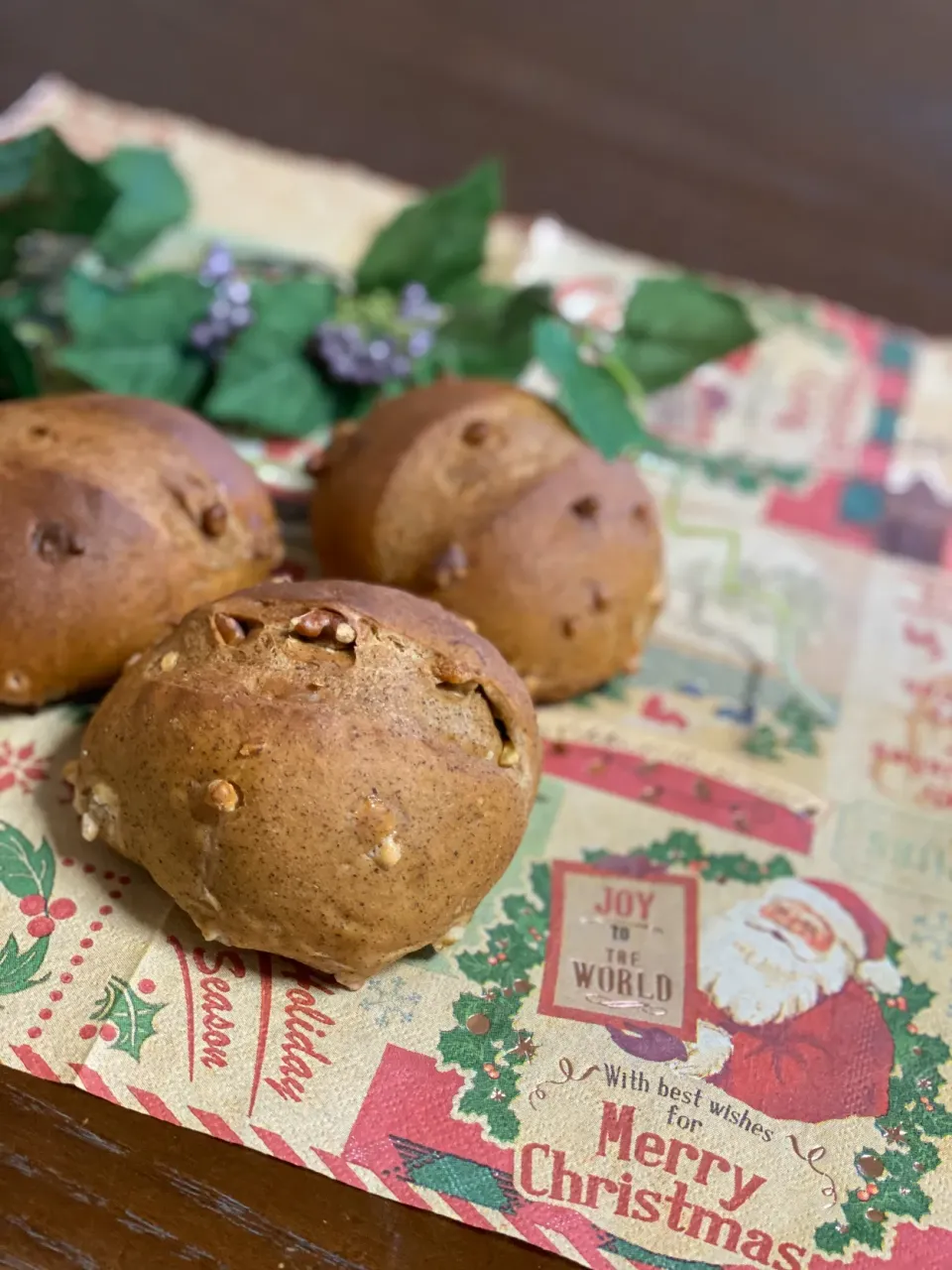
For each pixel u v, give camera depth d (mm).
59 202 359
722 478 398
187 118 486
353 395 380
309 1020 256
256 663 251
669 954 279
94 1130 239
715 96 572
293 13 554
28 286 380
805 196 527
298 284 379
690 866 296
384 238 388
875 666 351
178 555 286
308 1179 240
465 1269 234
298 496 360
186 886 247
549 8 601
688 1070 261
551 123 534
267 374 365
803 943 285
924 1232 246
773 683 342
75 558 276
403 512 304
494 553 296
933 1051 271
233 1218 234
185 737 245
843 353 446
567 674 309
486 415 316
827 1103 260
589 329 389
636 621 315
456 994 265
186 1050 248
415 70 543
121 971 256
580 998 269
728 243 495
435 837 245
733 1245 240
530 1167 244
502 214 474
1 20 505
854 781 321
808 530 386
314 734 241
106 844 272
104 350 355
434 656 257
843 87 594
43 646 277
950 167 559
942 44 635
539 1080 255
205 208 440
